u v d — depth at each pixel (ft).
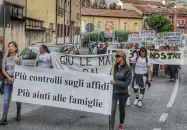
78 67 32.07
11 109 34.55
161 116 33.55
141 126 29.45
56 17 140.05
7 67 28.99
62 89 29.01
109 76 27.61
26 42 92.02
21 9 86.48
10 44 28.94
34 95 29.53
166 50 67.05
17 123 29.12
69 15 180.75
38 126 28.35
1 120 28.45
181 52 66.08
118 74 27.25
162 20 315.99
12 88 29.50
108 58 31.55
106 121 30.81
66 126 28.63
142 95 38.34
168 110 36.58
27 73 29.48
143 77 38.32
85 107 28.50
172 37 92.68
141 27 304.71
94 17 285.43
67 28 175.52
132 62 55.21
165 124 30.35
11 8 78.18
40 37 111.75
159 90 51.55
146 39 103.76
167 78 68.80
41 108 35.60
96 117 32.30
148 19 322.75
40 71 29.32
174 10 365.81
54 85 29.17
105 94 27.84
